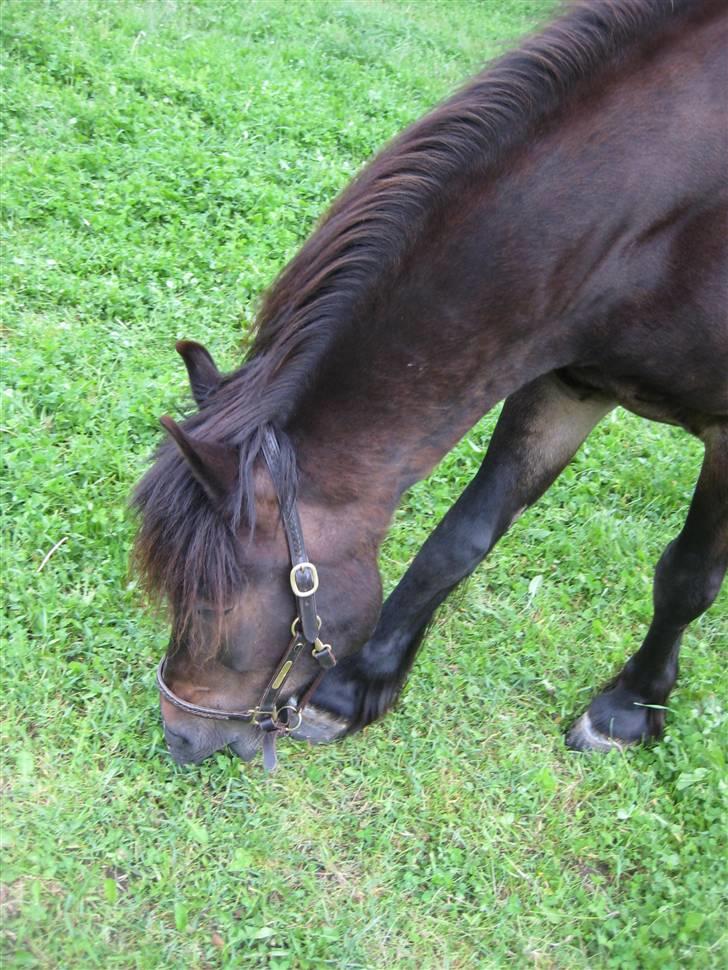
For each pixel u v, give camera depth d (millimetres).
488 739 2037
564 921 1763
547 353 1631
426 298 1467
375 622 1595
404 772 1944
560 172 1503
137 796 1811
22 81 3639
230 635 1479
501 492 1919
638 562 2471
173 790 1826
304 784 1892
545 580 2404
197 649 1498
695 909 1763
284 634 1515
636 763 2037
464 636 2227
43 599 2027
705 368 1646
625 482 2682
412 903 1759
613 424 2867
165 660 1607
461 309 1488
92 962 1586
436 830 1861
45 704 1896
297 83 4195
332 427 1479
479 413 1602
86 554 2145
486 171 1473
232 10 5062
